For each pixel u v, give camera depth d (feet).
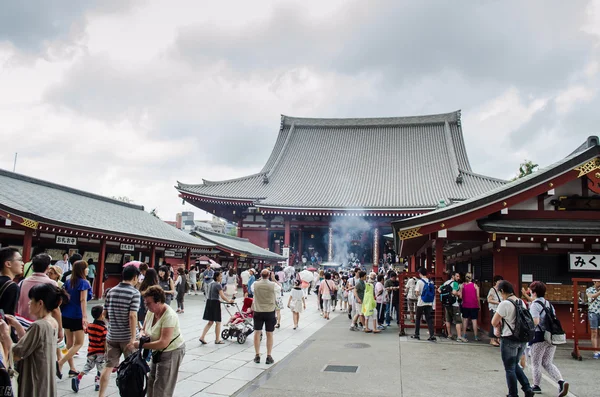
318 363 36.86
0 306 21.74
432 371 34.17
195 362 36.73
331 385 30.14
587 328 48.24
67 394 27.35
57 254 73.92
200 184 211.41
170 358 21.95
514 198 48.06
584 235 45.14
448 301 48.75
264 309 36.99
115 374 32.12
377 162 235.20
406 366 35.78
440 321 51.88
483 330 54.95
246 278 78.64
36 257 27.30
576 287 40.37
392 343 46.52
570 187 50.11
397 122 253.65
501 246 49.55
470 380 31.63
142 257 97.55
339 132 256.11
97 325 28.58
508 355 26.73
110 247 85.81
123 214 102.37
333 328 58.75
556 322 28.73
